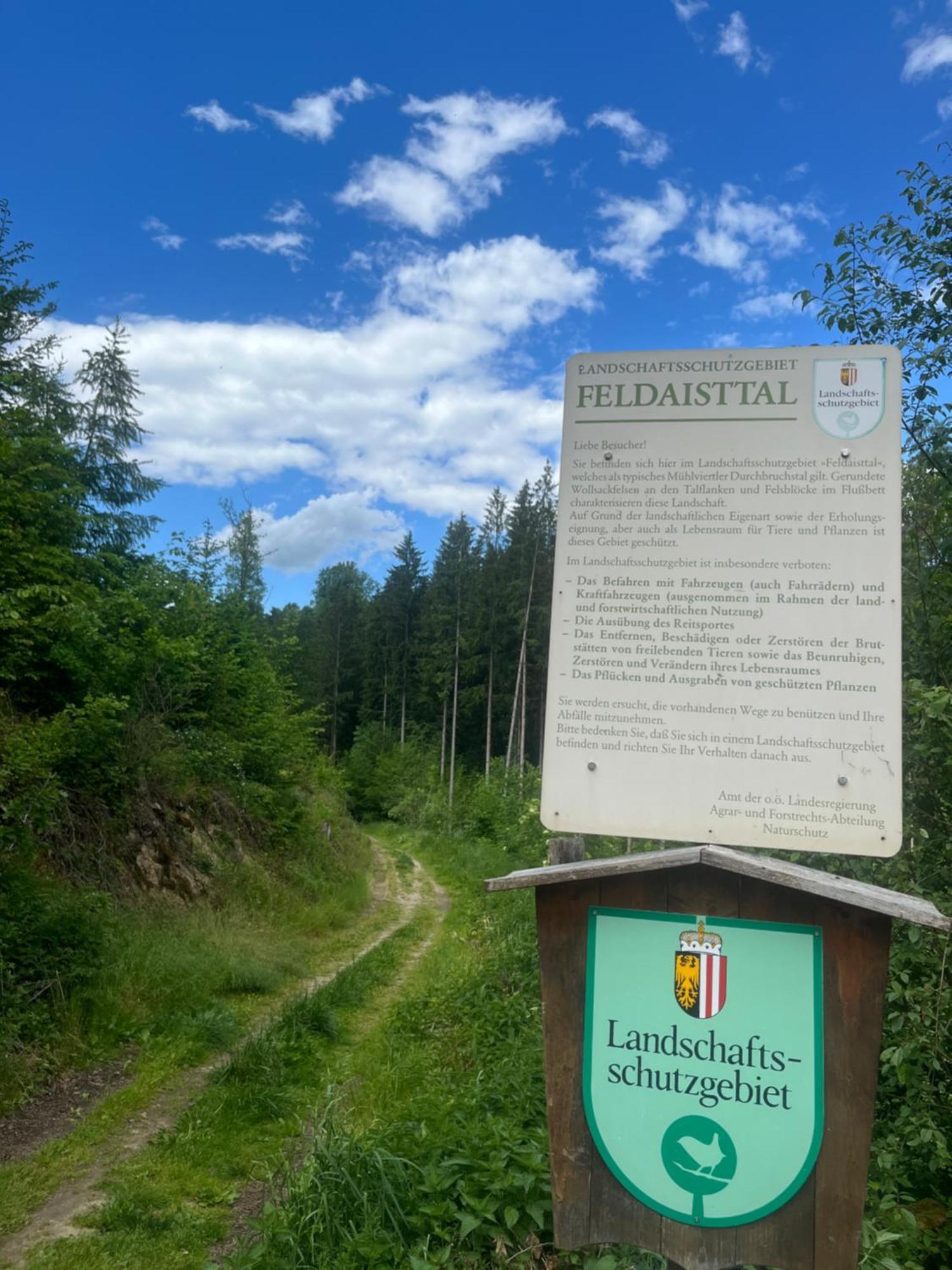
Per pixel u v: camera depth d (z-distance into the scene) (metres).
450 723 51.69
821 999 2.52
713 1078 2.57
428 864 25.02
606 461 2.87
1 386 13.10
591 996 2.67
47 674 10.75
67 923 7.79
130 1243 4.39
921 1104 3.67
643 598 2.79
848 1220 2.45
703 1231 2.54
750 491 2.77
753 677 2.70
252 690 18.03
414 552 57.00
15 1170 5.06
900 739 2.59
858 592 2.67
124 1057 7.01
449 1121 4.55
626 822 2.73
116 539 17.72
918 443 4.74
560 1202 2.63
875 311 5.01
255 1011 8.69
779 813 2.64
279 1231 3.62
